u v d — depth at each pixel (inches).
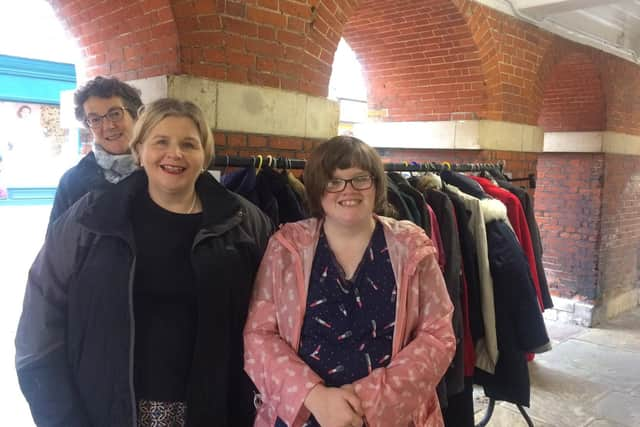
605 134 225.8
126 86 74.3
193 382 55.7
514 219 119.8
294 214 81.7
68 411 53.2
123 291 53.4
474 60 160.7
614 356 189.6
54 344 54.1
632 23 211.2
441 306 58.6
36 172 312.2
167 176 55.3
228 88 98.6
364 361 54.1
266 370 54.3
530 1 163.6
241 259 59.4
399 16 158.1
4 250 264.8
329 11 115.4
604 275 236.4
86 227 53.9
